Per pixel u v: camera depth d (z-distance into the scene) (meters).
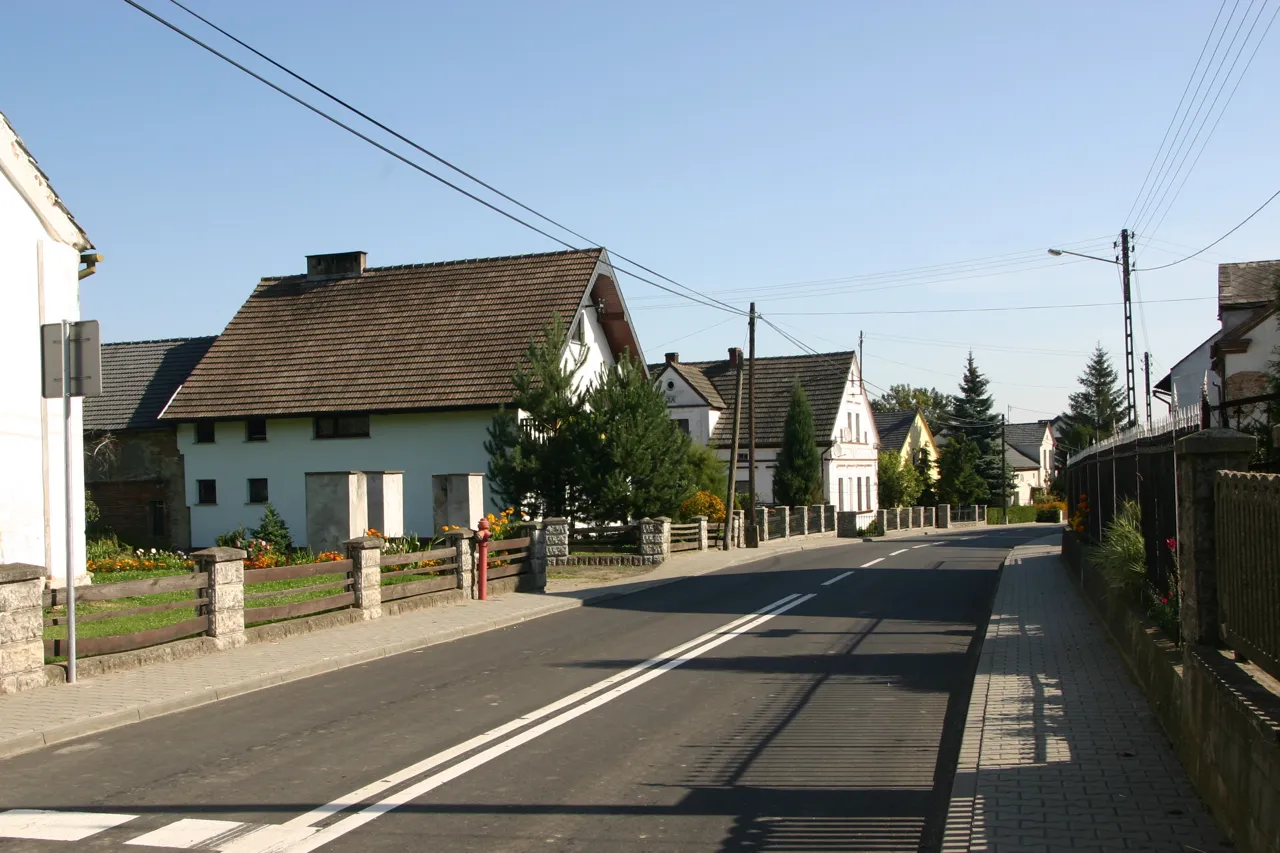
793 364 59.22
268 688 10.55
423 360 33.78
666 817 6.20
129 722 8.98
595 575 24.53
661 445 27.64
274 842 5.80
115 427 37.34
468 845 5.73
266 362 36.19
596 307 36.06
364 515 19.77
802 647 12.55
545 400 27.42
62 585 16.78
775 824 6.05
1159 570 9.84
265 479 34.69
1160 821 5.75
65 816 6.34
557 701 9.62
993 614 15.12
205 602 12.16
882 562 27.16
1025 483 102.38
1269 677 5.77
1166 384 32.75
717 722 8.66
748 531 36.97
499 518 24.41
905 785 6.81
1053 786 6.45
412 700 9.80
